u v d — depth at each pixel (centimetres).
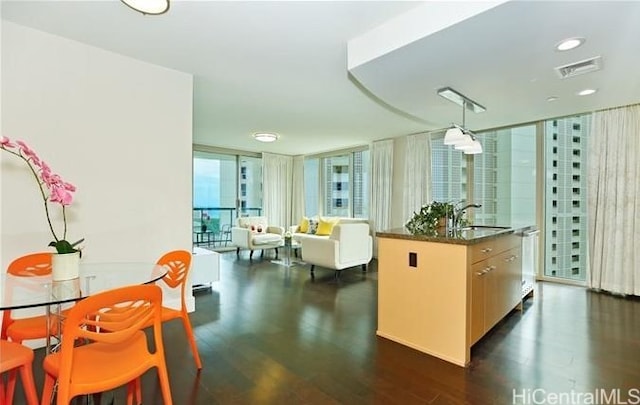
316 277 489
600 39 211
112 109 282
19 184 241
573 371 217
